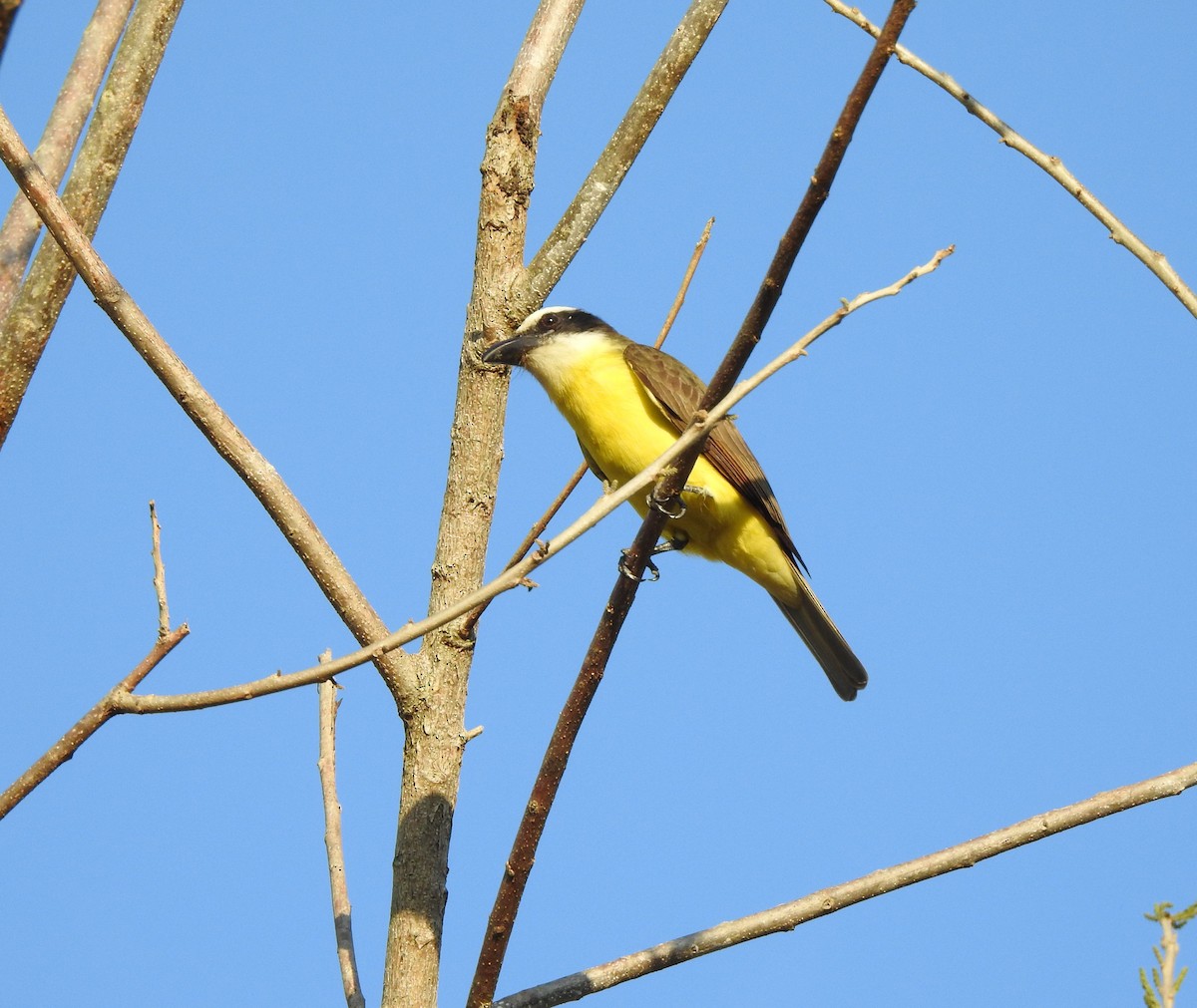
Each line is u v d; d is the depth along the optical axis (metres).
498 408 10.83
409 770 10.11
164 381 9.69
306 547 9.97
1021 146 9.49
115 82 10.44
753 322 8.55
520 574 7.52
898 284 7.77
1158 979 6.39
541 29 11.70
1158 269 9.30
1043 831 9.22
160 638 7.75
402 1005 9.51
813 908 9.48
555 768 9.10
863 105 7.94
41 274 9.92
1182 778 9.16
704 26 11.59
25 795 7.65
